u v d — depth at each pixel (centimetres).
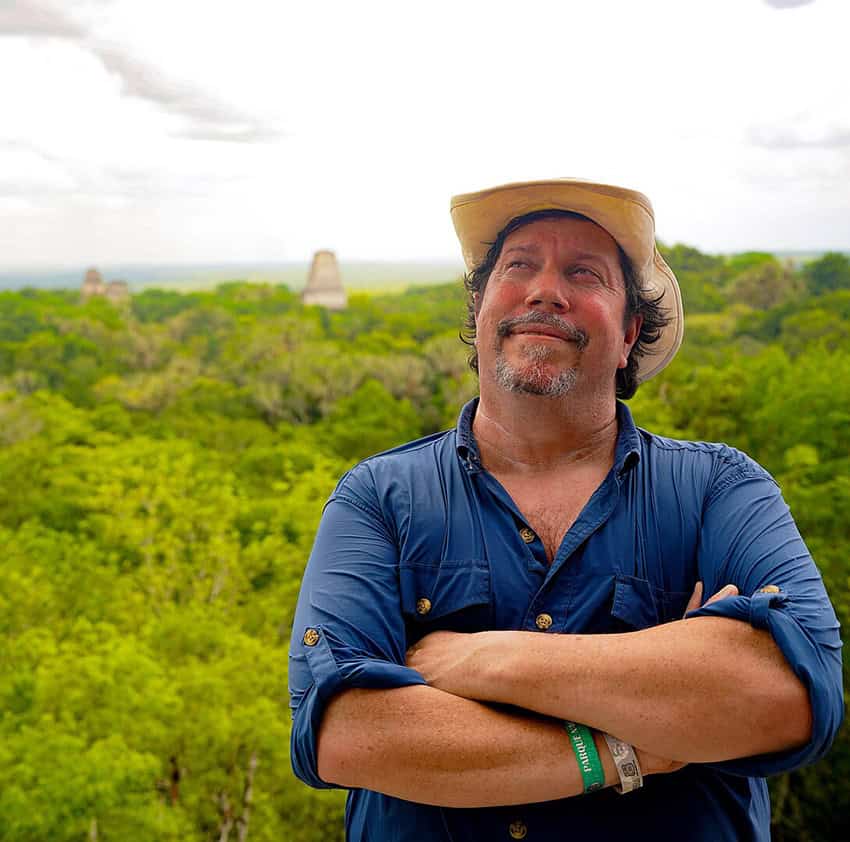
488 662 192
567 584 208
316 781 199
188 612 1891
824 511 2062
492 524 215
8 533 2756
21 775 1246
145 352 10075
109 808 1292
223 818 1712
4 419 5488
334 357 7519
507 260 221
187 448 4316
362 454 5534
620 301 222
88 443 5425
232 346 9606
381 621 206
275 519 2814
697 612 192
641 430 232
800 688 179
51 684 1499
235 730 1512
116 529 2734
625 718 181
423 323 11812
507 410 218
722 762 184
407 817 203
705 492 218
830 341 7325
